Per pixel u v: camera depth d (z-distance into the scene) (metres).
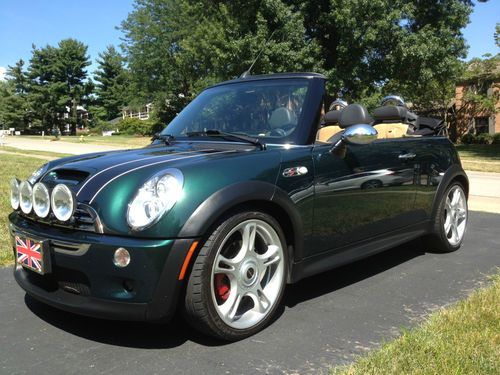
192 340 2.90
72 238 2.71
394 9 21.39
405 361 2.52
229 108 3.86
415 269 4.39
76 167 3.09
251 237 2.95
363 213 3.73
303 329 3.06
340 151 3.43
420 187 4.41
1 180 9.56
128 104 61.50
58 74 68.69
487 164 17.27
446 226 4.96
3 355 2.71
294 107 3.58
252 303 3.09
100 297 2.65
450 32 22.48
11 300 3.53
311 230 3.29
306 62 21.56
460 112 36.22
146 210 2.59
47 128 69.56
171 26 47.41
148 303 2.58
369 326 3.11
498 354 2.58
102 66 71.06
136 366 2.59
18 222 3.10
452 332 2.84
